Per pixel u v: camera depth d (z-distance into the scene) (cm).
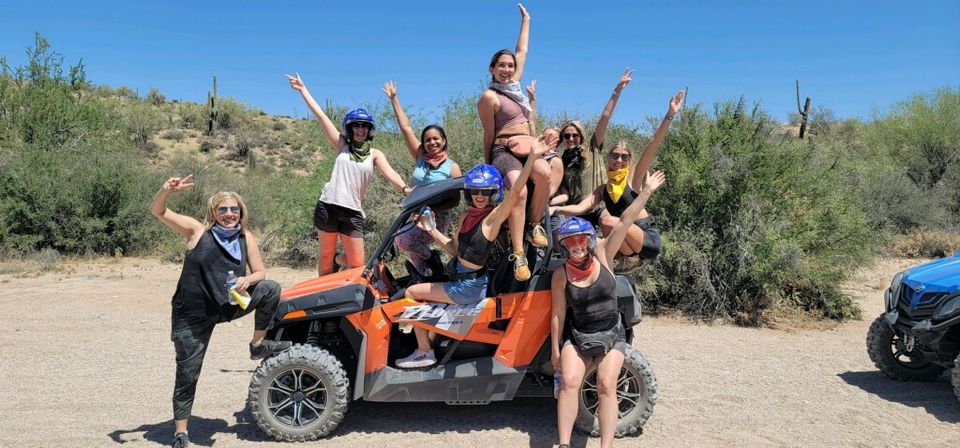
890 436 509
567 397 451
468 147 1346
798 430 520
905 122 2359
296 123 5247
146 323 918
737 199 1027
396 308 502
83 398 596
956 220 1816
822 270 975
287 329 545
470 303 497
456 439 496
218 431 516
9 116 2147
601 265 462
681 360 738
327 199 591
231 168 3681
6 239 1482
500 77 552
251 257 491
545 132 451
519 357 498
